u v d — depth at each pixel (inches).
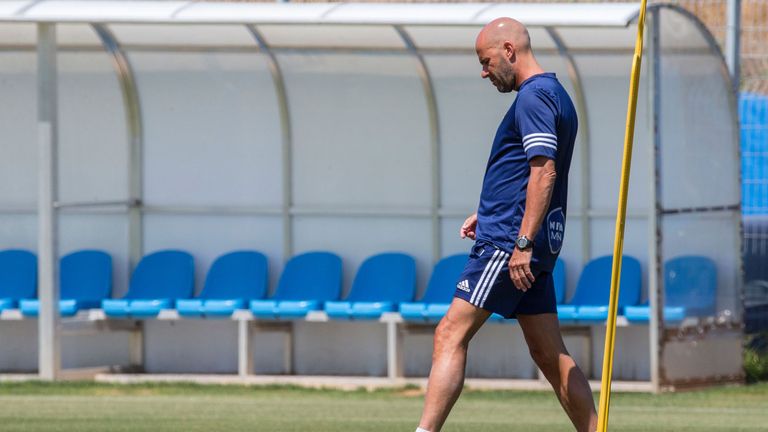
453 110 1599.4
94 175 1675.7
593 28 1390.3
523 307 764.6
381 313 1499.8
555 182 746.8
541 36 1504.7
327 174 1640.0
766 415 1210.6
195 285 1664.6
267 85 1628.9
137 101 1653.5
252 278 1631.4
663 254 1389.0
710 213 1475.1
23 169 1684.3
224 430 1064.8
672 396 1362.0
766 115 1584.6
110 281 1654.8
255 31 1535.4
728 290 1502.2
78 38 1585.9
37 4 1429.6
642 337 1531.7
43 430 1064.2
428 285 1581.0
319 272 1621.6
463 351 757.9
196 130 1657.2
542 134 727.1
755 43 1652.3
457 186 1608.0
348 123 1627.7
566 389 761.6
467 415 1210.0
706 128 1469.0
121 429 1070.4
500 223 748.0
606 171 1566.2
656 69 1370.6
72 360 1651.1
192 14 1391.5
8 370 1652.3
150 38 1578.5
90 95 1659.7
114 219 1676.9
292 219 1649.9
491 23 774.5
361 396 1391.5
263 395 1397.6
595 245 1573.6
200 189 1664.6
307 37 1542.8
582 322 1465.3
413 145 1616.6
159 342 1651.1
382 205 1628.9
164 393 1407.5
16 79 1665.8
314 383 1513.3
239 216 1659.7
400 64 1585.9
